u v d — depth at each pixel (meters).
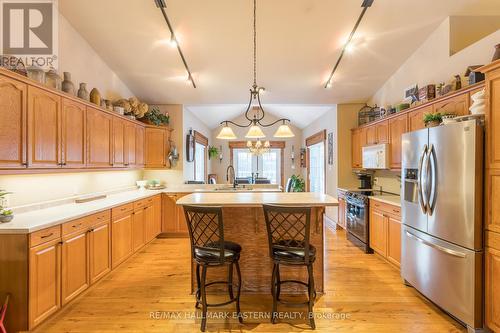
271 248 2.26
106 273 3.00
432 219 2.39
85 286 2.63
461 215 2.12
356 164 5.16
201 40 3.52
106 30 3.37
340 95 5.05
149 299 2.63
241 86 4.71
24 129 2.26
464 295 2.10
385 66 4.11
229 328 2.18
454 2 2.94
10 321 2.01
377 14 3.08
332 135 5.76
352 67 4.14
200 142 7.16
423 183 2.48
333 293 2.74
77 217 2.51
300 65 4.09
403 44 3.61
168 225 4.70
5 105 2.08
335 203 2.44
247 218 2.79
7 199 2.44
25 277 2.01
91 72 3.68
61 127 2.72
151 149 5.03
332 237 4.80
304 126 8.38
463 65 2.93
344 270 3.32
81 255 2.58
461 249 2.12
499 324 1.91
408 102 3.91
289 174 8.88
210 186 5.25
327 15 3.10
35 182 2.78
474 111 2.20
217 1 2.90
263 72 4.28
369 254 3.89
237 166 8.91
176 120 5.47
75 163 2.96
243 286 2.79
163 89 4.81
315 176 7.55
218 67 4.14
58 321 2.27
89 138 3.22
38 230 2.09
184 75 4.36
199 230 2.79
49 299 2.20
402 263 2.92
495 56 2.27
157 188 5.00
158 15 3.11
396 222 3.23
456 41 3.12
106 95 4.04
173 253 3.98
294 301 2.60
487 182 1.99
